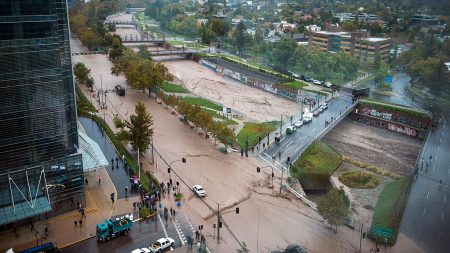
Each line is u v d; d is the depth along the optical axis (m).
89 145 180.88
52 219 149.75
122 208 157.75
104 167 182.38
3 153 138.88
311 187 188.88
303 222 156.00
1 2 130.75
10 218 136.12
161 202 163.75
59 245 134.88
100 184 174.62
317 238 146.38
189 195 170.62
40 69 141.88
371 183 195.38
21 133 141.25
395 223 154.62
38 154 146.12
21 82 138.62
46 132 146.75
